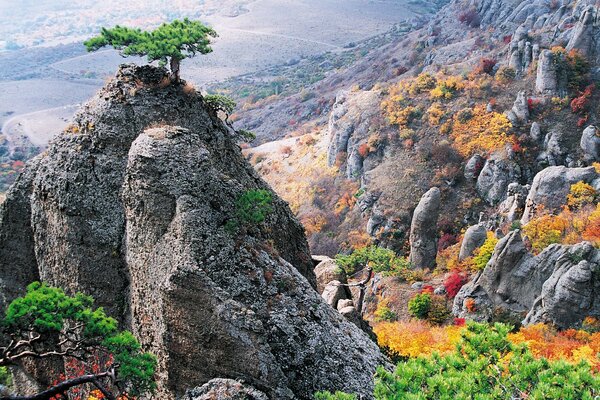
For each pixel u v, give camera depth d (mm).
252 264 25359
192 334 23750
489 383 20172
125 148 29094
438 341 45469
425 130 110500
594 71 103188
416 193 101500
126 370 19562
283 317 24797
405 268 64562
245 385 23203
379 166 110312
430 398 19078
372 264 57000
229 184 27141
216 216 25750
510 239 56969
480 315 56625
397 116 114938
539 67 104938
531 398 18562
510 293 56344
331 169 122250
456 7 180000
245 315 23625
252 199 26297
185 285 23641
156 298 25141
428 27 194375
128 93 29859
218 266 24578
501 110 106812
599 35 105188
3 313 31656
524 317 54688
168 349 24125
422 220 73125
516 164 96562
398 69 174875
